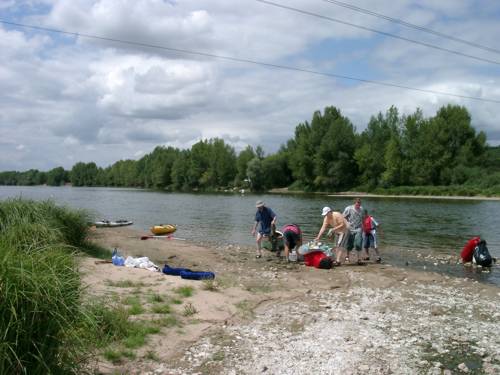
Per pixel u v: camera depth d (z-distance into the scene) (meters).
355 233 15.12
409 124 81.81
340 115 94.38
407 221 32.22
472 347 7.44
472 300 10.62
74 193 93.75
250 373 6.16
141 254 16.23
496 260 16.61
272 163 101.50
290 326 8.15
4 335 4.05
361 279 12.66
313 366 6.45
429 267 15.42
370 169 84.38
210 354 6.70
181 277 11.36
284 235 15.34
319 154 89.31
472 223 30.73
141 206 50.22
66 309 4.65
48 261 4.96
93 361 5.89
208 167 115.69
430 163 77.25
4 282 4.18
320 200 63.91
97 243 16.89
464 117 78.06
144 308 8.30
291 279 12.42
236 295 9.97
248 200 64.25
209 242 21.48
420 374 6.36
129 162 157.88
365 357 6.85
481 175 72.94
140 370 6.01
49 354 4.44
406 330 8.20
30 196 13.12
